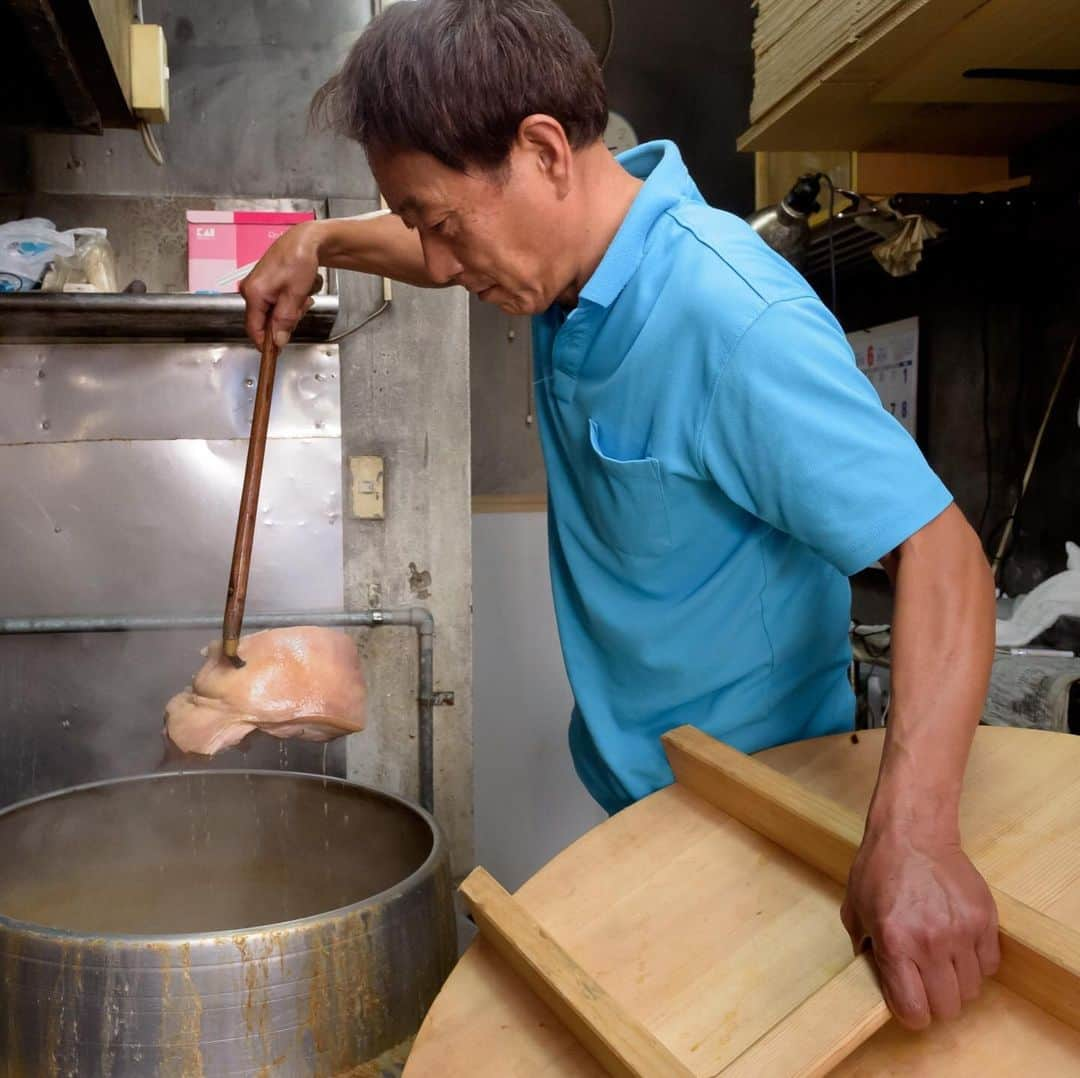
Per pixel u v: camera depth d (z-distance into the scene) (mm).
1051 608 1957
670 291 906
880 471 796
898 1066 640
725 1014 692
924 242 2391
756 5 2203
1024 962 647
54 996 986
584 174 925
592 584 1125
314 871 1487
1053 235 2156
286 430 1840
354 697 1359
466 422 1903
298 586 1865
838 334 884
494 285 946
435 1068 699
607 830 895
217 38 1805
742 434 856
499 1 836
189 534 1818
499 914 763
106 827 1429
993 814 850
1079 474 2184
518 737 2779
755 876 813
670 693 1099
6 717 1778
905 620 765
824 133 2188
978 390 2473
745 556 1017
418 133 820
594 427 1017
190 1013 984
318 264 1403
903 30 1622
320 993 1024
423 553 1911
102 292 1584
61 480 1771
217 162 1817
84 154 1779
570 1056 686
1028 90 1896
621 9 2973
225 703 1285
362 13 1836
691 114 3061
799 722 1110
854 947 689
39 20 1104
